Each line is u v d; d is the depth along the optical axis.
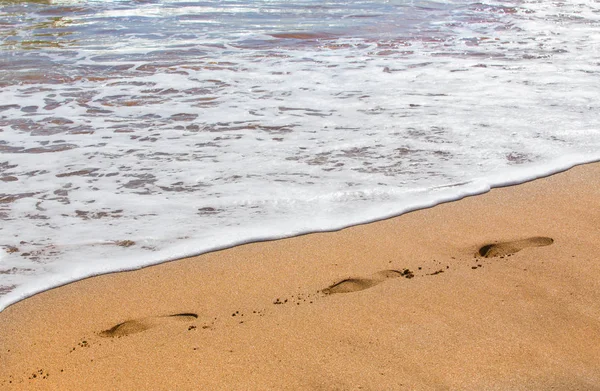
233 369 2.84
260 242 4.05
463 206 4.51
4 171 5.14
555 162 5.22
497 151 5.43
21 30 10.60
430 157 5.30
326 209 4.45
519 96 6.95
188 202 4.57
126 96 7.14
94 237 4.11
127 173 5.09
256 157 5.36
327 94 7.11
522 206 4.52
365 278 3.64
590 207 4.50
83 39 9.97
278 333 3.11
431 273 3.67
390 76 7.83
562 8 12.96
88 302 3.43
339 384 2.72
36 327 3.21
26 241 4.05
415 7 12.88
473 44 9.73
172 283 3.61
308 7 12.64
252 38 10.00
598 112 6.39
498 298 3.38
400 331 3.09
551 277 3.59
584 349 2.93
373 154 5.37
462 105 6.65
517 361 2.85
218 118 6.36
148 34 10.30
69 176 5.05
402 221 4.31
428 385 2.70
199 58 8.79
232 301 3.43
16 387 2.75
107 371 2.85
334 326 3.15
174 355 2.95
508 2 13.59
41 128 6.14
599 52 9.18
